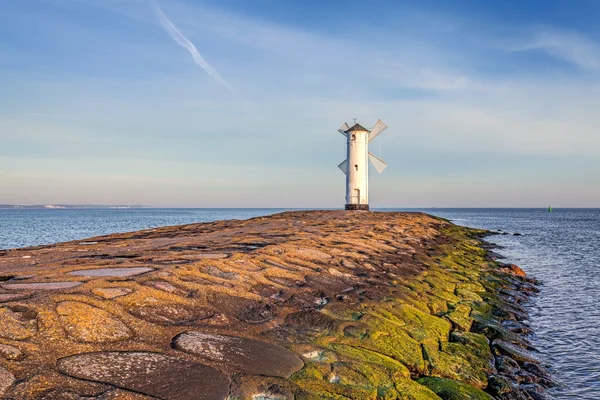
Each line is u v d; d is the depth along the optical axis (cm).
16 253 1634
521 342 1284
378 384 761
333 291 1245
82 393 569
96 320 764
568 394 1006
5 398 534
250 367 718
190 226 3191
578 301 1975
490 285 2072
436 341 1070
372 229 2945
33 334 688
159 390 607
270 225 3102
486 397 835
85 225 8625
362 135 5109
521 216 16212
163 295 940
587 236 5838
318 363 780
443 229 4906
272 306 1034
